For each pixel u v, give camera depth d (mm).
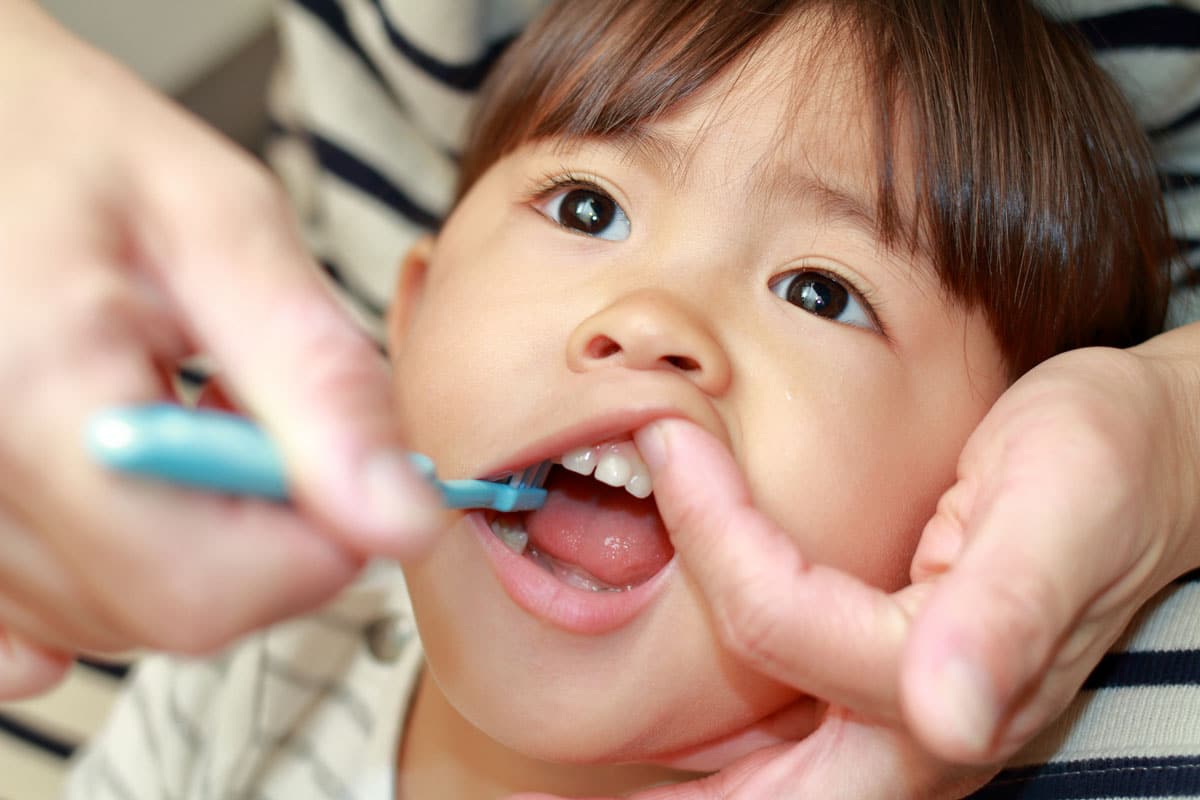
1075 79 384
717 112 344
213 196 251
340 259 504
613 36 365
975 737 259
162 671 459
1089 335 386
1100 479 289
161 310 251
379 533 238
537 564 351
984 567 275
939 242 350
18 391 238
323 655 440
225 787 431
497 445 327
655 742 335
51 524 244
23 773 481
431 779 410
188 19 514
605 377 318
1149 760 324
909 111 350
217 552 244
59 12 489
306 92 485
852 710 302
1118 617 306
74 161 249
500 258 354
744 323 336
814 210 342
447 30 438
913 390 347
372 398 244
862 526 335
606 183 351
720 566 289
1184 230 428
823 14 354
